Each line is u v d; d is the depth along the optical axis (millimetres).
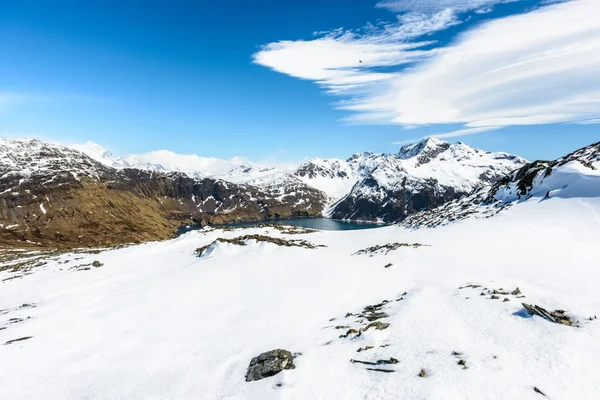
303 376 19406
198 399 19797
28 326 36625
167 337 30484
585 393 13984
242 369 22234
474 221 68000
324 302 33750
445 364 17797
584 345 17406
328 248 70750
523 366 16484
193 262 68125
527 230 50312
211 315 34594
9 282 68625
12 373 26406
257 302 36406
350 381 18156
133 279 60125
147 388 22172
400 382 16938
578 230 46375
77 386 23812
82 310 42125
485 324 21969
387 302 30594
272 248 66812
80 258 90125
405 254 48875
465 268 36469
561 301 23406
